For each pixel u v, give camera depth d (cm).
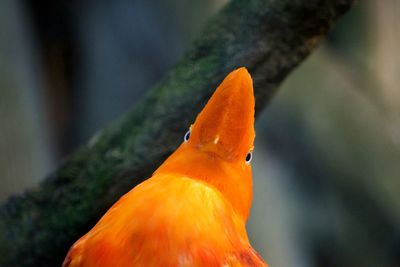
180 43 1397
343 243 1374
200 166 438
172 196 411
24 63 1317
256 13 645
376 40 1487
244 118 444
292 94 1384
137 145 670
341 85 1442
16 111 1255
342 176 1393
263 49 646
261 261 440
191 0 1399
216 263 404
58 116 1476
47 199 691
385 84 1473
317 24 642
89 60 1472
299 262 1309
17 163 1233
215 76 654
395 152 1426
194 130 451
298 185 1374
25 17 1403
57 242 688
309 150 1379
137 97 1436
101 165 679
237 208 447
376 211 1397
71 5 1472
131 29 1438
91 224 686
